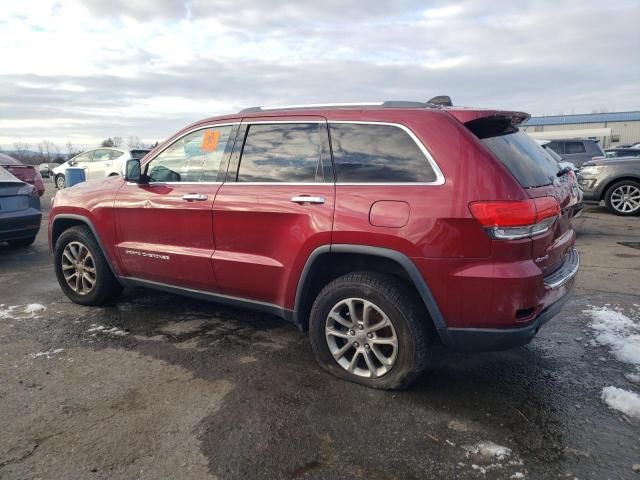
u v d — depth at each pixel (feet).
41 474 7.61
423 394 9.90
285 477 7.54
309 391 10.03
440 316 9.16
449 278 8.90
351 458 7.95
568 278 9.93
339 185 10.11
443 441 8.38
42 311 14.94
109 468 7.73
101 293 14.89
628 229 27.99
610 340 12.32
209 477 7.54
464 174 8.94
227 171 11.88
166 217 12.71
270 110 11.73
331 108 10.83
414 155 9.50
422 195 9.14
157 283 13.56
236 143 11.87
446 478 7.50
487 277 8.63
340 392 9.98
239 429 8.73
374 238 9.40
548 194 9.44
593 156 47.16
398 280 9.73
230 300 12.18
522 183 9.05
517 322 8.79
